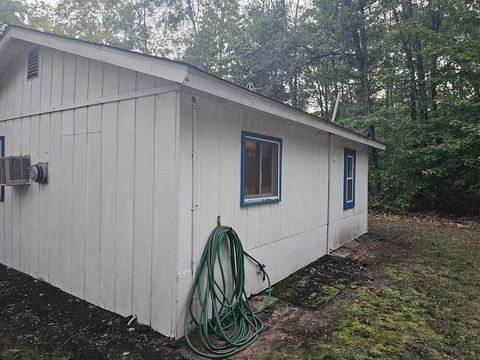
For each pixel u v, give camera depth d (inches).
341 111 722.2
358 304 149.9
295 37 538.0
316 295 159.9
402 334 122.0
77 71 149.9
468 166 417.4
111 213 133.8
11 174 172.1
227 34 707.4
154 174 118.9
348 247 264.1
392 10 526.9
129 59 114.5
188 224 117.0
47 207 166.7
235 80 609.6
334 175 250.5
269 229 170.7
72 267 151.8
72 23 780.6
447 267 211.6
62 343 111.3
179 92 112.1
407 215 446.6
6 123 198.1
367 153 331.3
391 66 508.1
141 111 123.1
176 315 112.7
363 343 114.7
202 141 123.6
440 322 132.8
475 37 422.0
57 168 160.6
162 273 116.4
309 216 214.4
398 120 484.4
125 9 797.9
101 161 138.2
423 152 445.1
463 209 450.6
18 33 163.2
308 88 782.5
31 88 177.9
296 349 110.0
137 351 106.2
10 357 103.7
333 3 499.2
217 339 114.7
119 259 130.6
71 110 152.9
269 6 676.7
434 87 473.4
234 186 142.9
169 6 773.9
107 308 135.4
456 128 422.6
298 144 197.5
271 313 139.1
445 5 453.7
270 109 148.9
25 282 168.2
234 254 138.6
